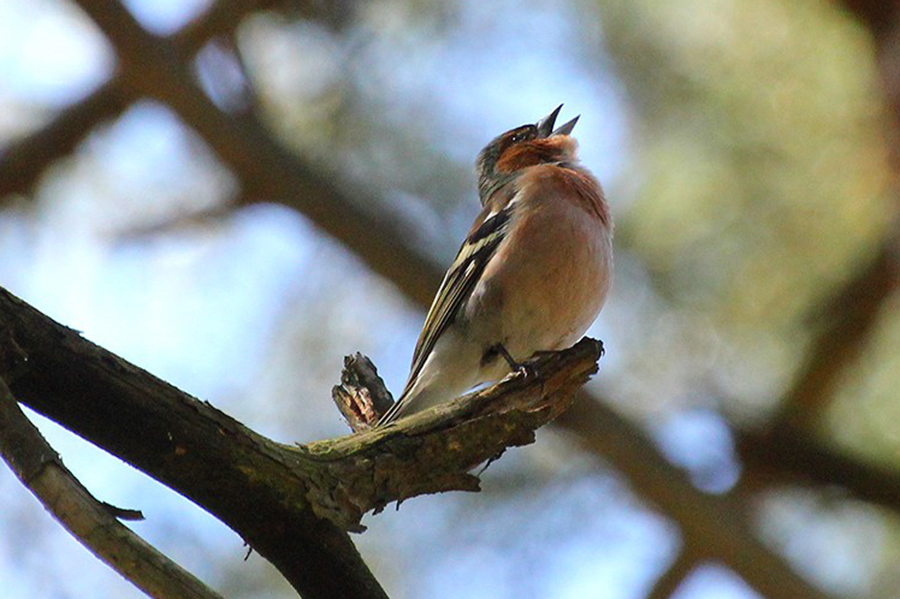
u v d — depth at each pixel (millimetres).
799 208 11273
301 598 5816
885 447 10906
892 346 11219
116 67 12828
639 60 12109
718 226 11609
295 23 13023
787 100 11375
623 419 12031
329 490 5809
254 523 5602
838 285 10969
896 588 11586
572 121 11953
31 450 4801
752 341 11531
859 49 11156
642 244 11844
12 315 5176
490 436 6270
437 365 9938
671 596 12445
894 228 10633
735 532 11883
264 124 12844
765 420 10961
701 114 11789
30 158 13555
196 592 4613
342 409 8469
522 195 9836
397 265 12711
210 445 5453
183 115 12633
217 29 12844
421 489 6148
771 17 11523
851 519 11867
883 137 10766
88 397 5297
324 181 12812
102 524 4688
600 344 7465
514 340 9766
